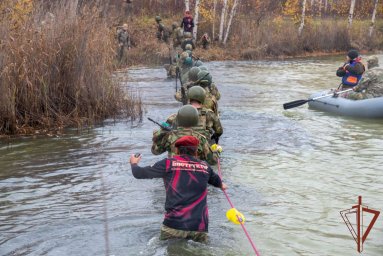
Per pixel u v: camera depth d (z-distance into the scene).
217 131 7.23
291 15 36.16
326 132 10.88
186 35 19.27
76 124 11.12
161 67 23.00
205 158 5.94
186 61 12.82
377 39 35.50
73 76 11.32
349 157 8.89
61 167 8.20
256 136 10.42
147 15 31.41
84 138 10.06
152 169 4.96
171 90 16.36
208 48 28.38
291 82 19.36
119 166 8.27
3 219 6.09
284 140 10.10
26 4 11.69
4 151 9.11
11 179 7.60
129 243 5.31
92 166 8.25
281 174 7.90
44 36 11.04
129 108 12.31
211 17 29.92
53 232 5.67
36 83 10.80
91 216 6.16
